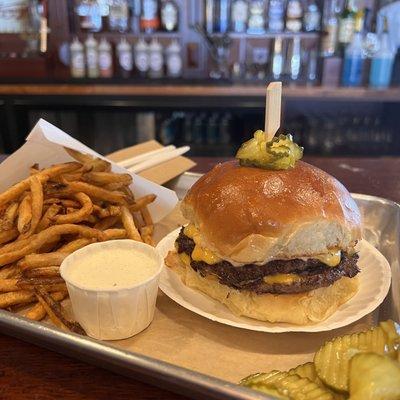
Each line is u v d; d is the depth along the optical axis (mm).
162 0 941
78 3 942
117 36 949
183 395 196
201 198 267
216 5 925
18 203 308
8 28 936
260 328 237
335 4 918
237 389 176
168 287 273
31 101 854
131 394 203
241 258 240
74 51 906
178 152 434
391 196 418
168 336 249
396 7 884
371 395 170
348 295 262
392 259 311
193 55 972
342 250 255
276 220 236
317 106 931
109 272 249
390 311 260
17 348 230
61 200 318
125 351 198
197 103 855
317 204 244
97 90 847
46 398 200
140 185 360
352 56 885
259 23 930
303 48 967
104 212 326
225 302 256
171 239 324
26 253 277
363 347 201
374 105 952
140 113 892
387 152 909
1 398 200
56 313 250
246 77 931
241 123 918
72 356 219
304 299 245
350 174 474
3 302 257
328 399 180
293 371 203
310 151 913
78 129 906
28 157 339
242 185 252
